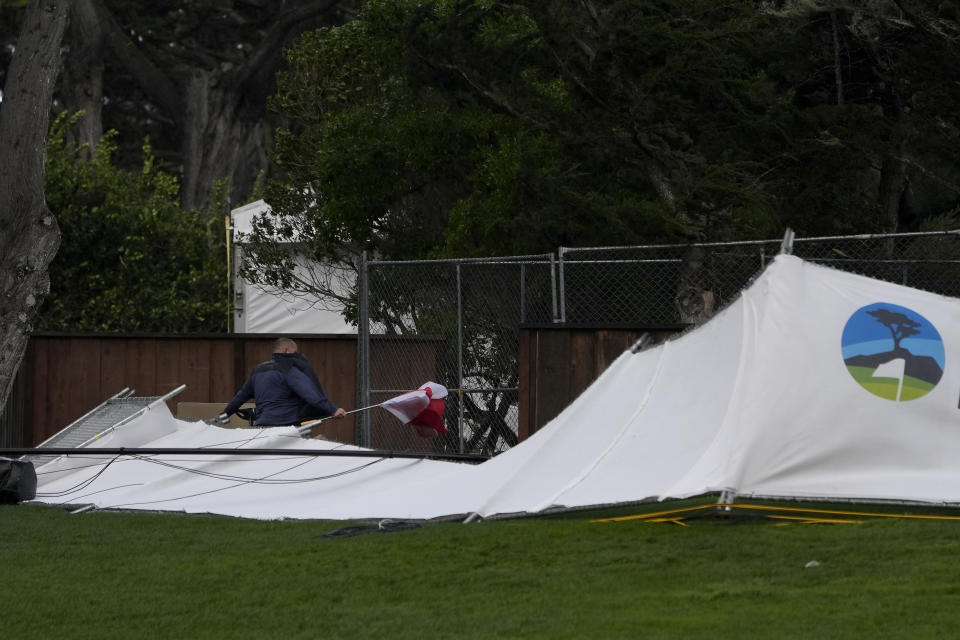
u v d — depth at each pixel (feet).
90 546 118.32
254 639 81.35
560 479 127.24
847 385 119.14
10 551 115.75
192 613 89.04
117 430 168.76
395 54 250.98
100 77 574.97
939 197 271.08
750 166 229.04
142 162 615.98
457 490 134.00
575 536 114.73
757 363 120.88
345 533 120.78
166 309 351.25
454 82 230.68
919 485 114.73
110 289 355.36
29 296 205.05
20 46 204.54
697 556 104.47
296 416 168.14
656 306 204.13
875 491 114.52
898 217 274.77
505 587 95.20
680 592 91.66
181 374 227.40
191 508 142.82
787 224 229.45
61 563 109.19
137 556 112.27
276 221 280.72
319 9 557.33
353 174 242.17
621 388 134.41
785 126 228.63
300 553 111.24
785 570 98.02
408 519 126.72
